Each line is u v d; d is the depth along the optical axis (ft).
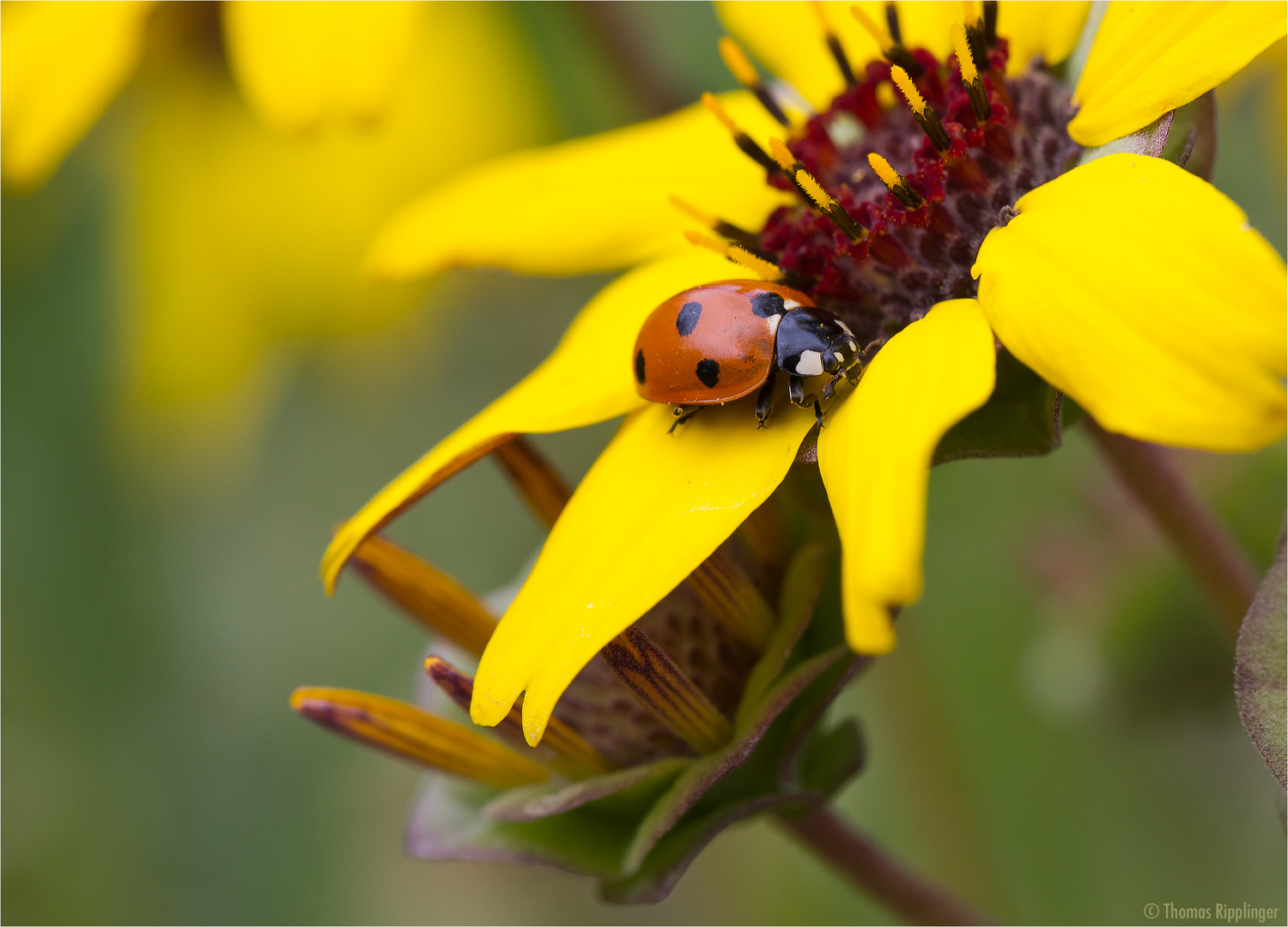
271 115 0.52
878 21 0.49
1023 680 0.58
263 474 0.75
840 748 0.45
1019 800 0.59
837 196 0.46
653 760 0.45
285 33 0.52
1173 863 0.57
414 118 0.58
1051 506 0.57
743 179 0.49
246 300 0.61
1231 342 0.40
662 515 0.43
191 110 0.61
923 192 0.45
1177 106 0.43
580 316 0.47
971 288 0.44
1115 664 0.54
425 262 0.50
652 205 0.49
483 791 0.46
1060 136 0.45
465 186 0.51
